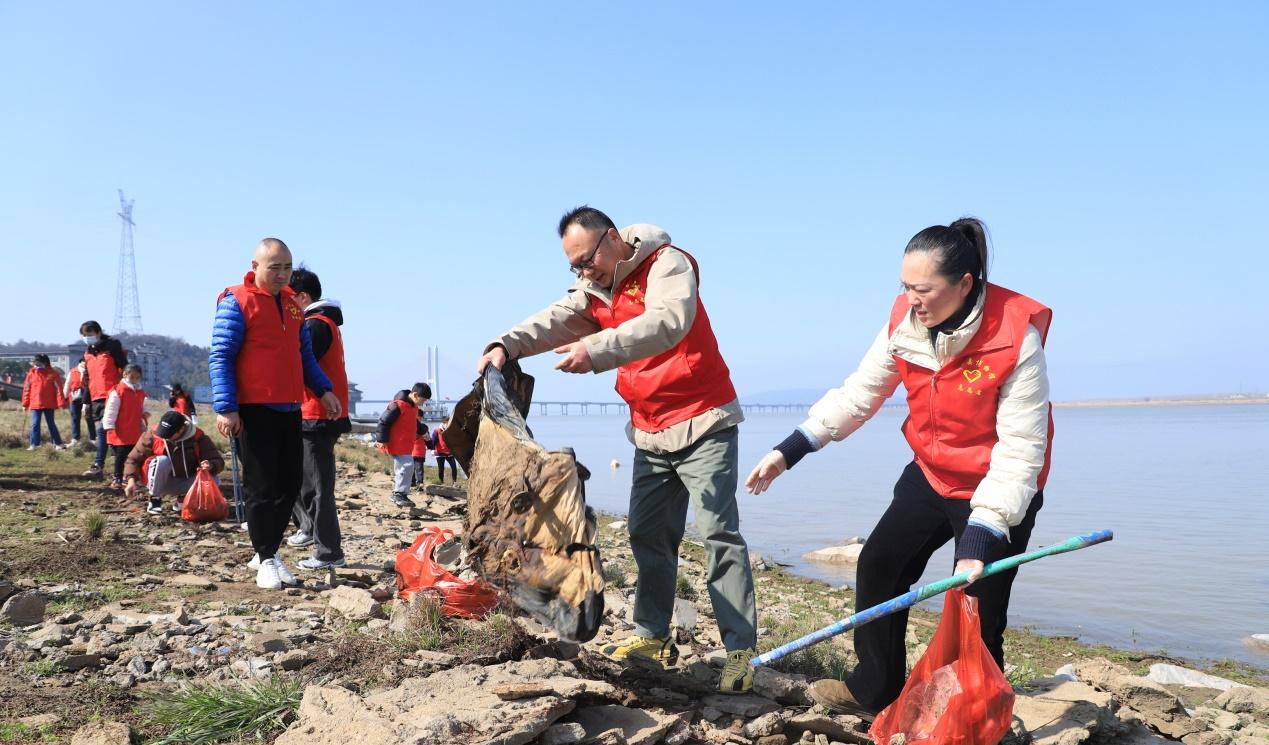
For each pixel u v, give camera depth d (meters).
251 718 3.92
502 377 4.12
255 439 6.59
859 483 34.97
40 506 9.85
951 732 3.66
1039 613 11.39
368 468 18.61
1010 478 3.67
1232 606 11.79
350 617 5.80
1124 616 11.22
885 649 4.12
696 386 4.35
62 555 7.02
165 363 192.00
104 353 13.34
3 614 5.24
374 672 4.42
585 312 4.59
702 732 4.01
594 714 3.95
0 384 39.88
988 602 3.87
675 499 4.64
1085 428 138.75
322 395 7.18
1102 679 5.12
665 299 4.10
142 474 11.09
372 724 3.42
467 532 3.86
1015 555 3.81
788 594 11.28
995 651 3.98
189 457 10.18
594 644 5.09
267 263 6.50
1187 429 128.62
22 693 4.11
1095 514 23.44
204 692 4.08
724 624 4.37
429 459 33.69
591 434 127.56
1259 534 19.19
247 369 6.52
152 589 6.32
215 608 5.83
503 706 3.68
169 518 9.54
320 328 7.53
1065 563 15.44
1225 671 8.70
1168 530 19.98
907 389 3.97
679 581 8.57
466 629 5.07
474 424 4.26
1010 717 3.68
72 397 17.72
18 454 16.03
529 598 3.66
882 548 4.09
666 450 4.43
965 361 3.74
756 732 4.02
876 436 108.50
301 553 8.24
